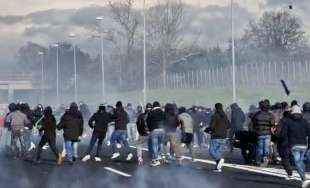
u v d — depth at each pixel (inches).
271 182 1443.2
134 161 2074.3
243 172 1664.6
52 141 2010.3
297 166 1353.3
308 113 1673.2
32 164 2011.6
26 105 2333.9
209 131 1708.9
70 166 1929.1
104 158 2202.3
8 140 2596.0
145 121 1931.6
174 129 1881.2
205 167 1834.4
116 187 1401.3
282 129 1370.6
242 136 1894.7
